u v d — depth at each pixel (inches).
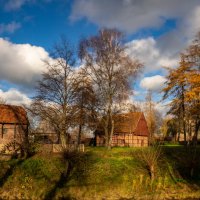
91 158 1364.4
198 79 1477.6
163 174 1338.6
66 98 1544.0
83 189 1176.8
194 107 1513.3
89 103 1598.2
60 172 1252.5
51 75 1537.9
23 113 1843.0
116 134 2310.5
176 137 2596.0
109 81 1620.3
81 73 1594.5
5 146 1441.9
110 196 1154.7
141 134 2431.1
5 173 1219.9
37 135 1482.5
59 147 1411.2
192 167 1363.2
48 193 1139.9
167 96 1644.9
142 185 1246.3
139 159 1396.4
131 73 1603.1
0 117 1722.4
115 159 1390.3
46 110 1523.1
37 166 1273.4
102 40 1630.2
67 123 1529.3
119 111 1638.8
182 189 1253.1
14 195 1115.9
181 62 1585.9
